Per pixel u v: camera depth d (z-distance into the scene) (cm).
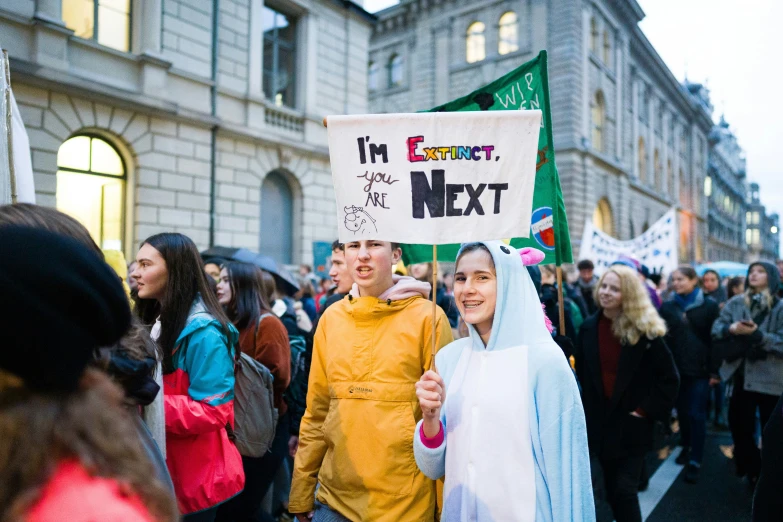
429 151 183
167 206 1063
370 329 208
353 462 197
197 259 218
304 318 538
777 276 441
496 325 176
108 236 1002
